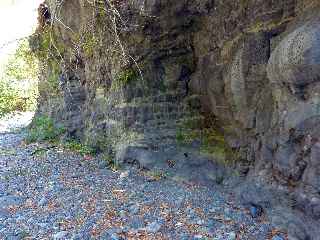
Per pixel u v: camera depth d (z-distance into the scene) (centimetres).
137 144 736
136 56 736
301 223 449
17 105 1689
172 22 692
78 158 884
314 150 423
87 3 792
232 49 598
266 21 532
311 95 432
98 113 900
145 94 745
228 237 477
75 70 1014
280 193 487
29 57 1456
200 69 706
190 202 580
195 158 675
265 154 524
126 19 706
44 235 508
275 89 498
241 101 581
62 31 979
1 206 619
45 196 655
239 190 572
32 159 912
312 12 445
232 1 594
